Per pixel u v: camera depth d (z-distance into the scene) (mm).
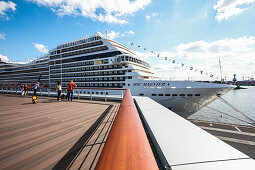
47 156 1946
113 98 8422
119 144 510
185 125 1920
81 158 1877
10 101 8156
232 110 58688
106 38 23609
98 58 22734
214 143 1272
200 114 50750
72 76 26047
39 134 2803
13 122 3688
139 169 277
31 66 37625
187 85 13742
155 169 326
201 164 925
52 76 30000
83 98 9648
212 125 24297
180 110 14703
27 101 8172
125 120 938
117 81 19547
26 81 38188
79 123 3568
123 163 315
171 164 948
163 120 2211
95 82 22172
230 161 945
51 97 10617
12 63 45656
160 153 1195
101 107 6004
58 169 1645
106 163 308
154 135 1519
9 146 2260
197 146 1211
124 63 20016
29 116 4371
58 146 2252
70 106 6297
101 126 3305
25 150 2125
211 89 12844
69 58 27000
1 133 2859
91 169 1627
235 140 18109
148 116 2518
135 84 16625
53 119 3990
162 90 14195
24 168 1683
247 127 22688
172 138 1420
